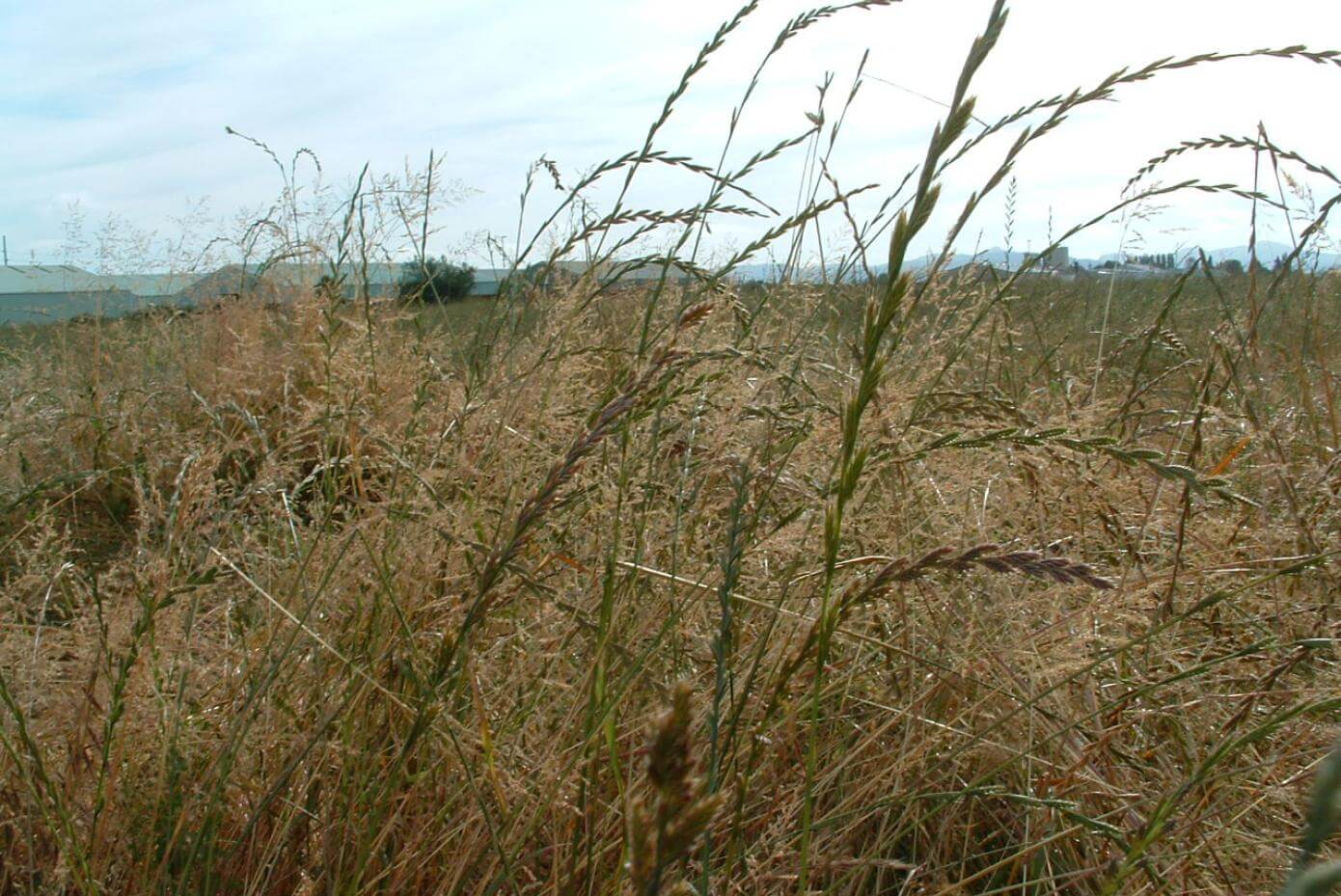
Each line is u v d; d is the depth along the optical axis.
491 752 1.73
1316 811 0.71
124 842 1.80
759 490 2.25
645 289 3.17
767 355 2.59
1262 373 3.37
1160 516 2.72
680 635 2.19
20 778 1.86
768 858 1.86
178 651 2.01
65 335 5.67
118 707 1.75
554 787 1.78
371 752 1.99
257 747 2.00
